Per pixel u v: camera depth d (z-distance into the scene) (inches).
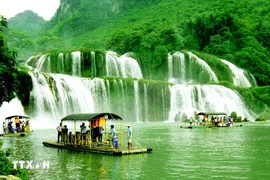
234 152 940.0
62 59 3425.2
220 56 4655.5
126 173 664.4
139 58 4288.9
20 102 2279.8
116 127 2062.0
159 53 4121.6
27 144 1158.3
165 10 7263.8
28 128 1766.7
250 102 3442.4
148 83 3043.8
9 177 470.6
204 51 4845.0
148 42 4313.5
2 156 581.3
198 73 3969.0
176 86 3129.9
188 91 3122.5
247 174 655.8
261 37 5275.6
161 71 4146.2
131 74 3774.6
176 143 1170.0
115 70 3602.4
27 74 2313.0
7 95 843.4
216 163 769.6
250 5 6397.6
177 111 3065.9
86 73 3457.2
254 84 4475.9
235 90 3491.6
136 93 2997.0
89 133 1035.3
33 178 623.2
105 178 622.8
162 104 3048.7
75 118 1043.9
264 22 5600.4
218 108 3134.8
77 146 1010.7
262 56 4783.5
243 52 4643.2
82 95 2738.7
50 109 2464.3
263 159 825.5
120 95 2920.8
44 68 3412.9
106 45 5009.8
